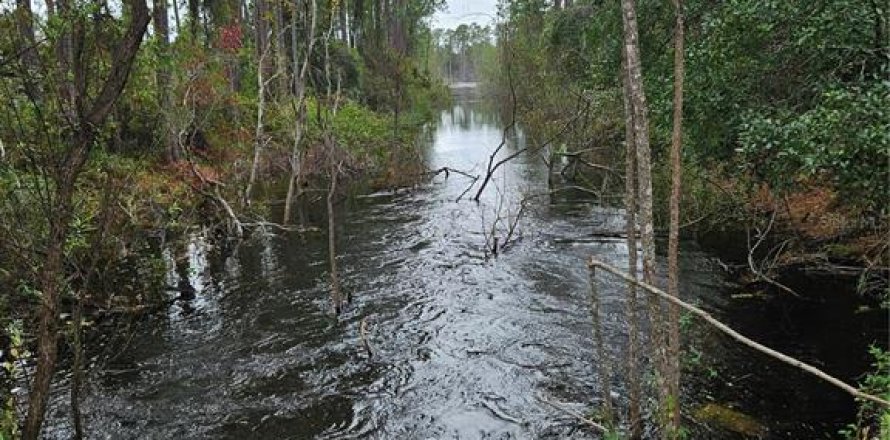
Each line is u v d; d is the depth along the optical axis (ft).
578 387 26.89
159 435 24.23
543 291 38.58
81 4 18.67
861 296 34.04
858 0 27.32
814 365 27.53
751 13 29.96
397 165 83.05
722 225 47.75
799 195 45.75
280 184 74.13
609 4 41.73
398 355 30.63
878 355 20.90
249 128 76.18
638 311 34.35
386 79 129.90
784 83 32.50
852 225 38.68
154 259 40.63
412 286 40.50
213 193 53.36
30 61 19.80
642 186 19.57
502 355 30.19
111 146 45.75
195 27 71.05
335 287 35.99
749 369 27.55
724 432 22.99
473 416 25.08
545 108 104.94
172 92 51.88
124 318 35.37
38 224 23.68
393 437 23.84
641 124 19.34
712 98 32.81
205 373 29.12
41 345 17.74
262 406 26.27
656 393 23.35
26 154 19.13
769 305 34.19
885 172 24.98
